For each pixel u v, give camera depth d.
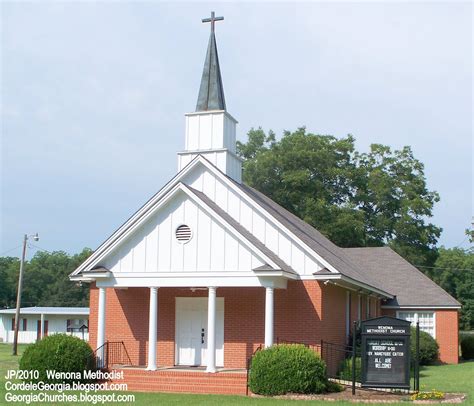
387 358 20.22
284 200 57.53
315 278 24.47
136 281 24.61
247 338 25.47
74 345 23.27
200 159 26.89
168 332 26.66
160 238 24.61
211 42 29.33
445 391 21.52
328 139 61.97
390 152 63.66
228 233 23.83
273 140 66.25
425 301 37.94
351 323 29.61
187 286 23.98
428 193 63.16
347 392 20.81
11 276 97.31
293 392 20.36
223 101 28.84
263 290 25.55
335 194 61.69
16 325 46.34
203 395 21.02
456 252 91.62
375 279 38.12
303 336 24.50
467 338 40.94
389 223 61.03
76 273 25.67
